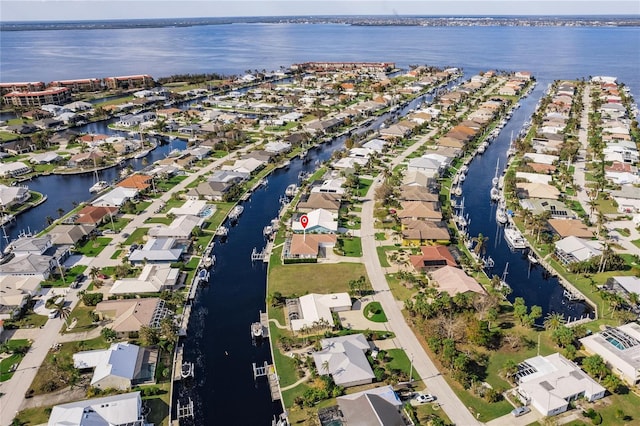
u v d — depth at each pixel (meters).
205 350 112.69
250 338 116.94
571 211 176.38
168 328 110.94
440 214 171.00
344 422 87.56
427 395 94.31
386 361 104.81
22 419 89.50
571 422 88.56
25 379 99.44
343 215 177.00
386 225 169.25
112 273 139.00
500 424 88.50
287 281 136.75
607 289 130.38
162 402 95.44
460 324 111.56
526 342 110.44
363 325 116.94
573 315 124.50
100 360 101.75
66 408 87.88
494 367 102.50
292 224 165.25
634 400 93.31
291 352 108.50
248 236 167.50
